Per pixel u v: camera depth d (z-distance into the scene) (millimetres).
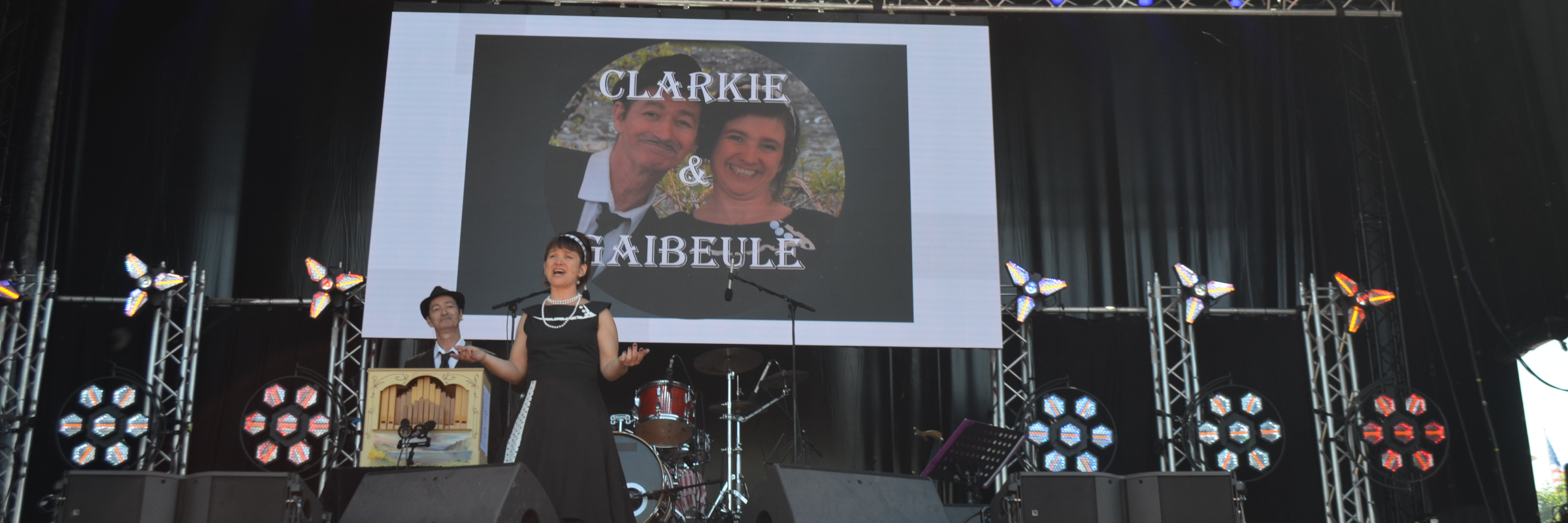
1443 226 7594
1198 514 3746
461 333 6977
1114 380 7762
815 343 7105
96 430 6984
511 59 7570
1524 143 7094
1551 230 6934
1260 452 7488
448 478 3285
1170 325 7945
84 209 7516
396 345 7461
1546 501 7203
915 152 7504
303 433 7062
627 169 7418
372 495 3312
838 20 7777
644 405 6508
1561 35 6730
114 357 7320
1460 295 7465
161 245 7527
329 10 8070
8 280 6953
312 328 7535
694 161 7457
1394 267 7727
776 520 3473
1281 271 7891
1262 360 7781
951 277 7262
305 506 3736
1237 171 8062
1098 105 8219
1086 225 8016
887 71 7668
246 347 7461
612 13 7727
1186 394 7414
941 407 7711
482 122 7418
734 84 7629
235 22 7961
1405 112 7848
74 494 3398
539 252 7203
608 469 3496
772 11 7863
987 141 7539
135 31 7840
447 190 7254
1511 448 7312
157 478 3453
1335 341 7578
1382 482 7293
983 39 7750
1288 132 8086
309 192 7750
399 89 7422
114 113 7684
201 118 7770
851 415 7711
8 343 6922
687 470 6758
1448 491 7316
